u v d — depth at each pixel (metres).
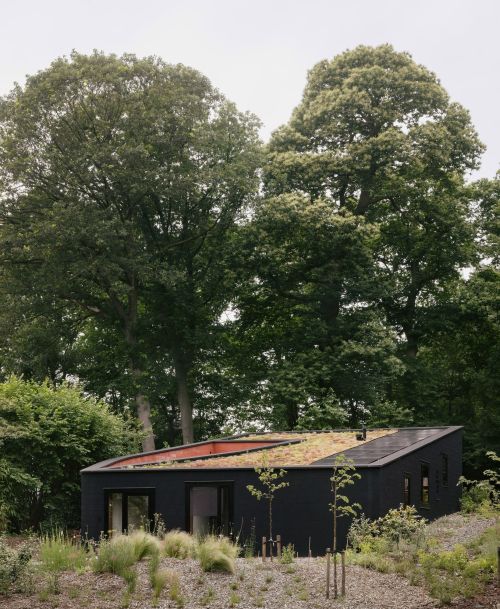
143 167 41.41
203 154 44.59
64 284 42.12
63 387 32.91
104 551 17.70
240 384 46.66
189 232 46.53
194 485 25.53
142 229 46.34
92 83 42.00
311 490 25.05
